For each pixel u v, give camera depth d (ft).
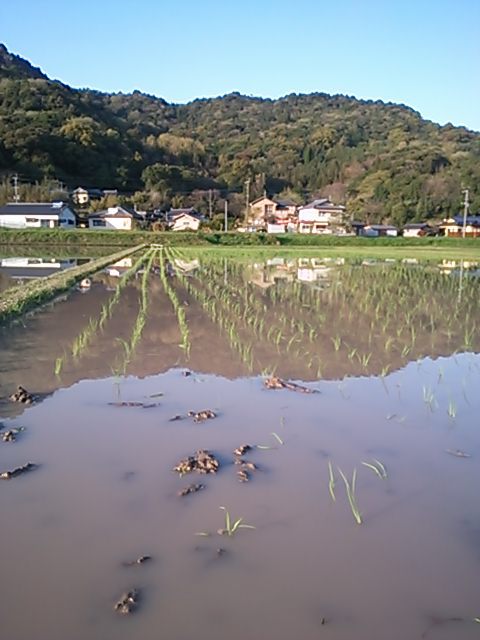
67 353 24.57
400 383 20.92
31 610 8.29
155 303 40.88
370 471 13.07
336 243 156.35
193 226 201.16
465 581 9.10
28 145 218.59
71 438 14.82
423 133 338.13
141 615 8.21
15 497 11.53
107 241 152.05
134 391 19.17
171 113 430.61
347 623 8.12
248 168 280.31
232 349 26.04
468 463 13.62
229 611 8.32
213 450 14.16
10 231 149.18
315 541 10.12
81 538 10.08
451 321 35.04
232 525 10.57
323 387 20.24
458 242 156.97
